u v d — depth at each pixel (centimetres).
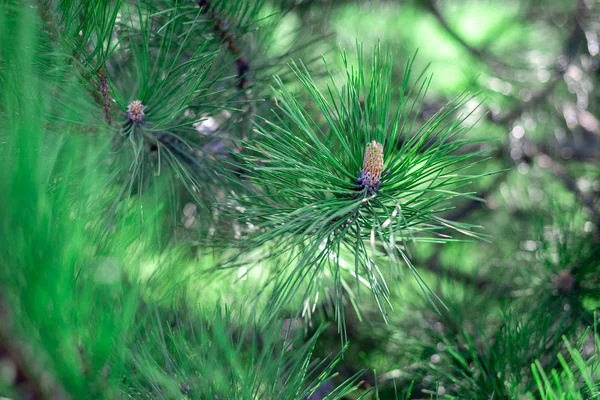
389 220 77
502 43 170
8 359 61
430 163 80
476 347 99
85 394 65
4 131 70
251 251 100
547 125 146
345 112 82
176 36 95
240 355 85
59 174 71
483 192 143
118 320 67
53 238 61
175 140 93
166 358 78
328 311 109
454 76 166
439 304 112
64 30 81
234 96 95
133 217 73
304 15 130
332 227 78
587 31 153
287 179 83
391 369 113
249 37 104
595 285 106
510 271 116
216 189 97
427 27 178
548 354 92
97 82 85
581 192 131
